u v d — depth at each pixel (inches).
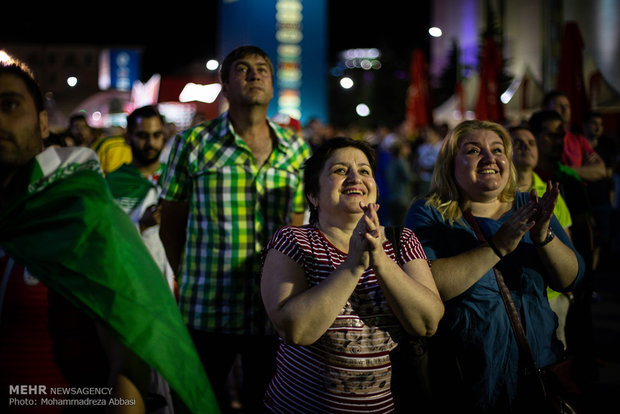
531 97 611.2
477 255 98.3
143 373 65.6
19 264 63.0
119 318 62.4
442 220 108.8
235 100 128.8
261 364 125.3
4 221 64.2
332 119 2380.7
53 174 66.3
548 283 106.0
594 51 787.4
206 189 126.3
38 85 68.6
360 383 84.6
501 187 108.1
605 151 275.1
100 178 68.4
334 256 88.4
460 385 97.7
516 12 1359.5
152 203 170.9
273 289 85.4
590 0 784.9
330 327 84.4
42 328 63.5
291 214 132.7
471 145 109.4
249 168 127.4
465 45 1590.8
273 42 1195.3
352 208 89.6
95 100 1182.9
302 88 1208.8
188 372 66.1
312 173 94.8
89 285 62.6
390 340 87.9
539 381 96.7
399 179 524.1
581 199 168.9
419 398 89.4
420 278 89.2
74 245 63.2
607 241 252.7
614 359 205.0
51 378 63.5
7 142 64.4
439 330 100.6
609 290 312.7
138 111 179.0
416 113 731.4
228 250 124.8
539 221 98.0
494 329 98.4
